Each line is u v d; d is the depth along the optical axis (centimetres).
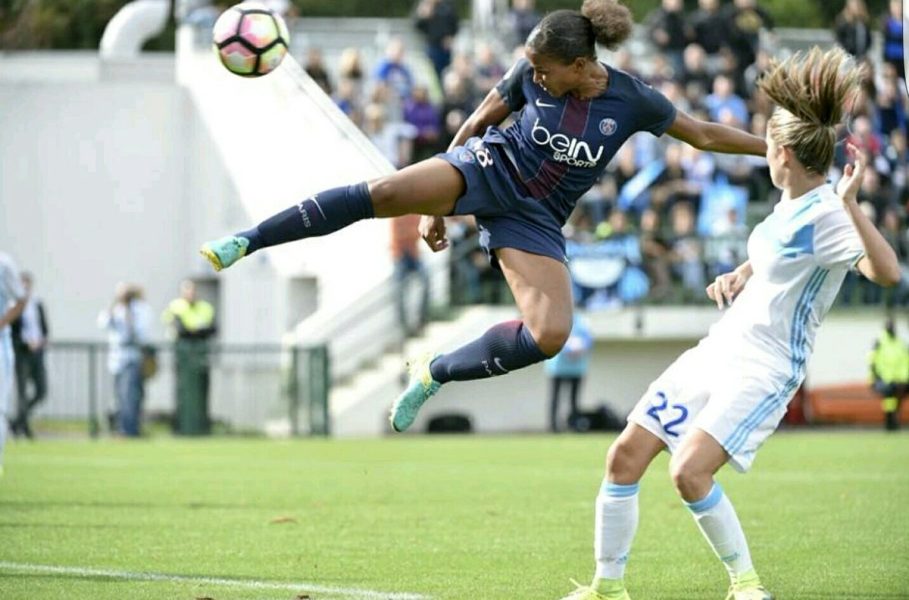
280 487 3384
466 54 7106
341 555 2242
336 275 6688
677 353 6669
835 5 10300
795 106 1638
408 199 1844
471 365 1888
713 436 1644
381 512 2855
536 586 1947
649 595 1902
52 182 7612
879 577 2014
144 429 6000
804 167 1653
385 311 6331
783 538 2422
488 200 1862
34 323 5666
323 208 1845
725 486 3350
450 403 6500
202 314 6047
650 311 6362
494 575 2045
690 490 1648
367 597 1848
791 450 4606
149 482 3519
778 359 1659
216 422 5959
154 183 7662
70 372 6344
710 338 1712
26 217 7606
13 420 5862
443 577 2025
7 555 2230
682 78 6731
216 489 3331
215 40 2075
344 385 6272
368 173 6294
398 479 3622
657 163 6569
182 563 2150
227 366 6109
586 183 1894
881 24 7188
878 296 6656
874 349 5853
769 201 6619
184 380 5878
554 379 6088
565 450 4784
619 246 6344
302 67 7444
